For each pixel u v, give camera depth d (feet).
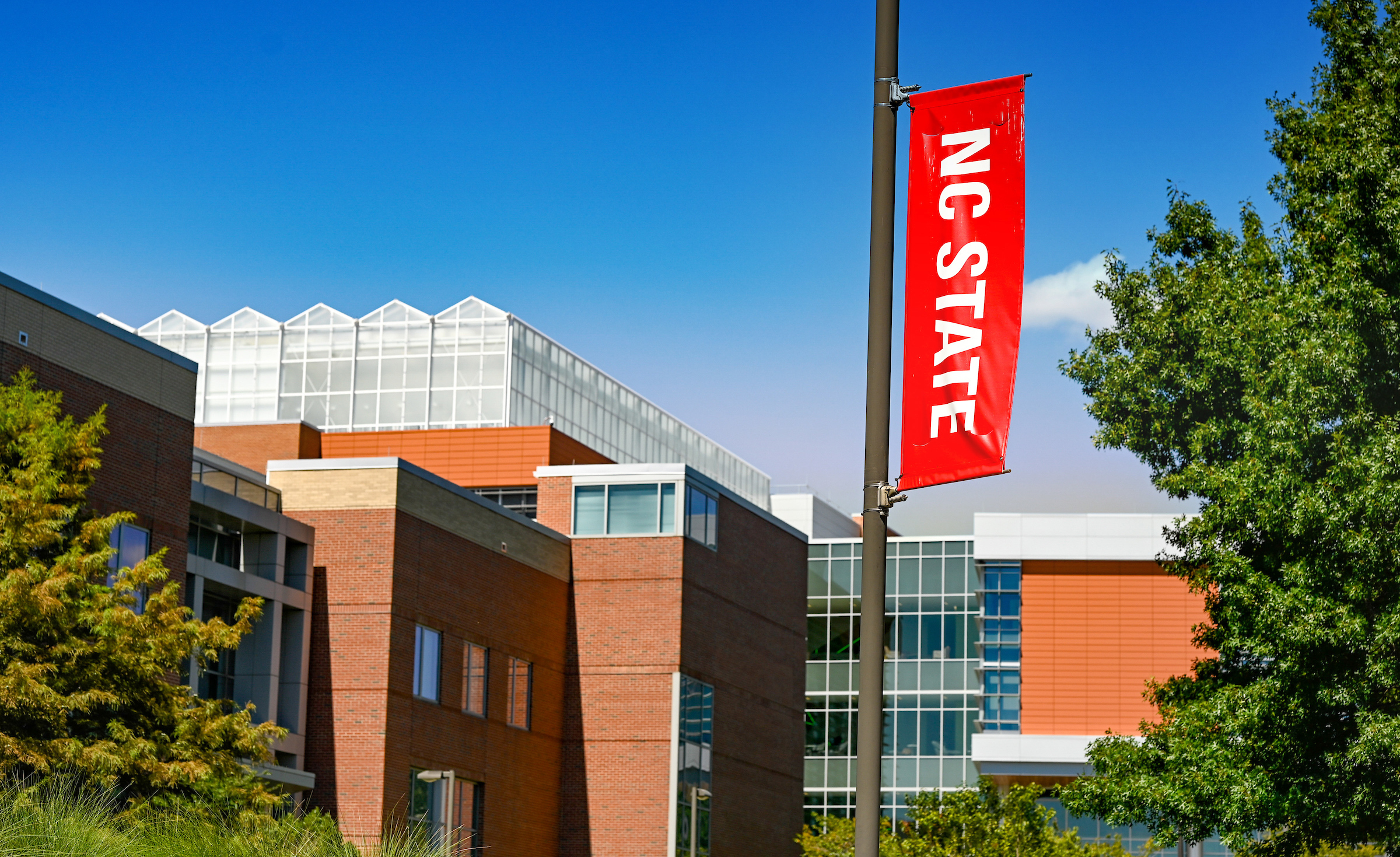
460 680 158.61
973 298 34.40
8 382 107.76
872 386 30.89
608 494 182.29
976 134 34.99
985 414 33.88
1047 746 212.23
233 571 137.49
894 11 32.24
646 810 173.06
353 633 148.56
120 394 119.24
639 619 178.29
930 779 252.42
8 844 44.27
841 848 175.22
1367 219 93.56
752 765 192.03
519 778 167.32
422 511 154.51
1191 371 104.53
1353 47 100.63
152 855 47.75
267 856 50.42
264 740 92.07
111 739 82.64
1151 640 230.89
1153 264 110.93
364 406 256.11
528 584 172.45
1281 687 93.66
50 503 85.66
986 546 236.63
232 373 262.47
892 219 31.45
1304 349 91.97
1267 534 98.32
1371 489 88.07
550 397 260.83
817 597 265.34
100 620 83.20
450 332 254.47
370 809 144.46
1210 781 98.37
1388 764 90.27
